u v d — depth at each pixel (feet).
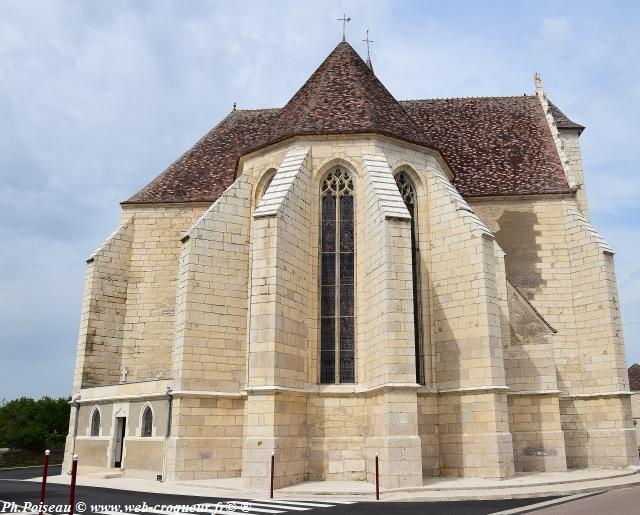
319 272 73.67
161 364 95.09
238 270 79.00
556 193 94.12
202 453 70.13
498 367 67.97
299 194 72.69
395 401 61.05
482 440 65.92
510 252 93.25
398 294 64.34
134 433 78.38
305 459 66.23
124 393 82.28
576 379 86.69
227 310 76.95
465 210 73.72
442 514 44.50
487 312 68.90
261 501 53.93
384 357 62.90
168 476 69.05
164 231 101.24
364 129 75.66
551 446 74.49
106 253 97.66
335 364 71.00
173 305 97.55
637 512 41.63
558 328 89.15
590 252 89.10
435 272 75.31
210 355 74.33
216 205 79.56
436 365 72.18
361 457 66.74
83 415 90.38
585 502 49.98
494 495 55.72
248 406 63.16
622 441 80.84
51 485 71.97
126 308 97.81
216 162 110.32
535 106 115.03
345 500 54.70
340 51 90.43
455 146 107.04
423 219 77.97
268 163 81.35
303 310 70.38
